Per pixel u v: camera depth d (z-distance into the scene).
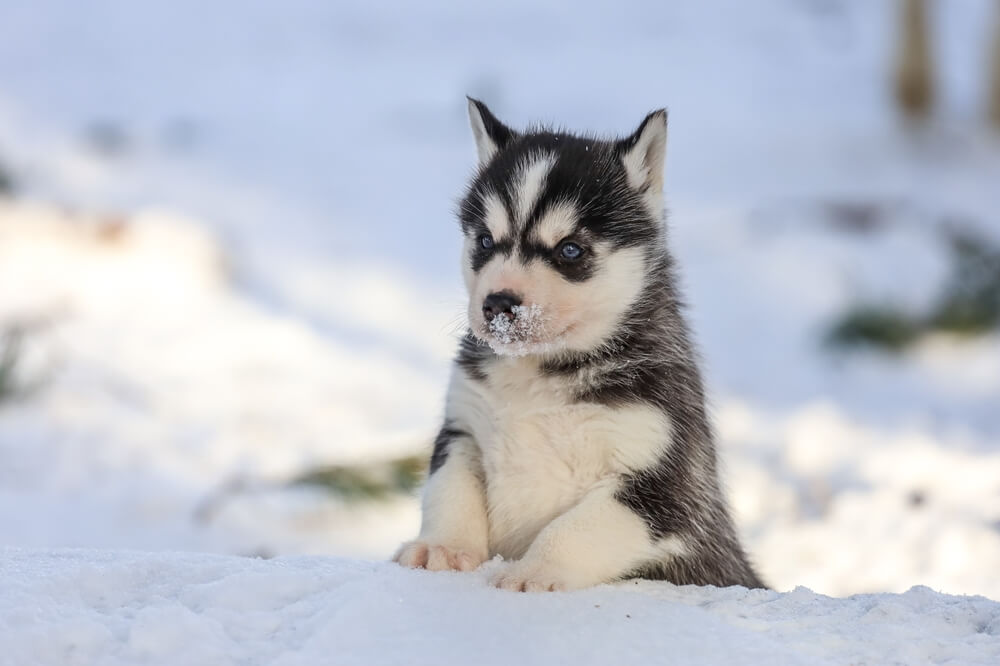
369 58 84.44
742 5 90.31
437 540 12.86
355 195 61.84
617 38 86.44
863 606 11.57
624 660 9.99
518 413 13.38
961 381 38.78
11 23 87.00
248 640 10.34
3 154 60.62
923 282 46.34
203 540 23.33
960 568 21.20
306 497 25.72
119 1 91.69
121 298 41.31
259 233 54.94
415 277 50.50
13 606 10.75
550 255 13.70
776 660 10.05
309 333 41.56
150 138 68.31
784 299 46.38
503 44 86.06
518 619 10.63
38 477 26.11
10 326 36.41
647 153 14.83
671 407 13.48
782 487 26.50
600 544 12.50
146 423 30.73
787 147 66.62
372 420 33.22
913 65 70.25
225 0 93.00
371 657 9.88
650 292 14.20
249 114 74.06
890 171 63.53
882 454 28.86
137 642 10.14
